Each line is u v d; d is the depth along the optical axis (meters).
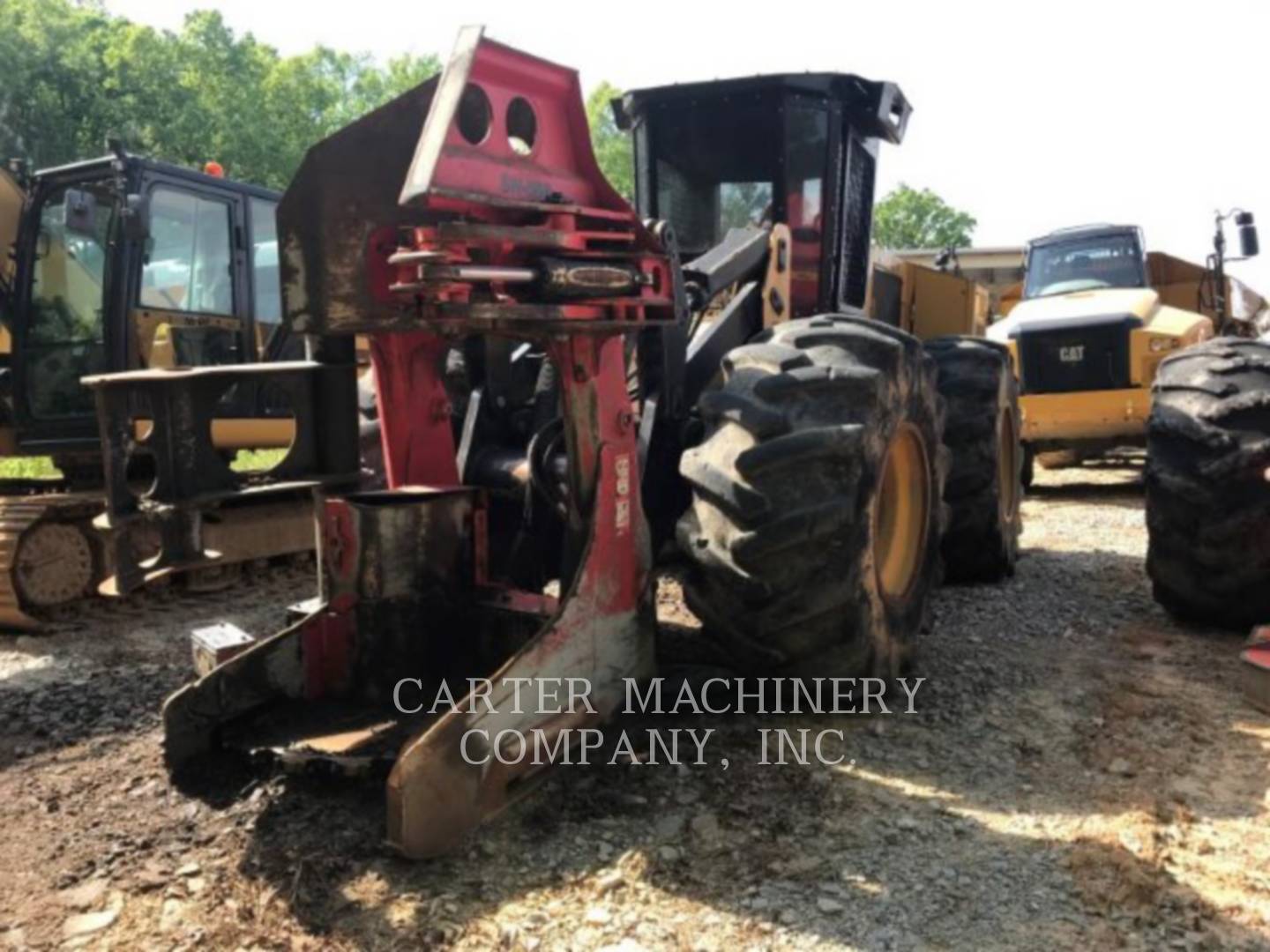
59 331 6.94
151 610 5.99
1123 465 11.99
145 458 5.86
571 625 3.16
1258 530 4.41
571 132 3.24
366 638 3.37
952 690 4.09
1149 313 9.16
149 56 31.17
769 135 4.97
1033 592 5.72
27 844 3.02
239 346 7.31
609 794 3.17
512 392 4.24
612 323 3.17
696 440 4.01
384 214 3.29
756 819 3.06
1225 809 3.15
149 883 2.78
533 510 3.89
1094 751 3.55
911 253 15.76
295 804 3.11
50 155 28.98
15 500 5.84
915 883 2.75
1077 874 2.79
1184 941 2.50
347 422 3.62
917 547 4.05
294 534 6.70
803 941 2.51
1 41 27.91
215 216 7.16
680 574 3.50
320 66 45.16
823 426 3.27
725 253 4.27
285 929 2.57
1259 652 4.05
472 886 2.72
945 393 5.67
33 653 5.17
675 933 2.54
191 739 3.27
